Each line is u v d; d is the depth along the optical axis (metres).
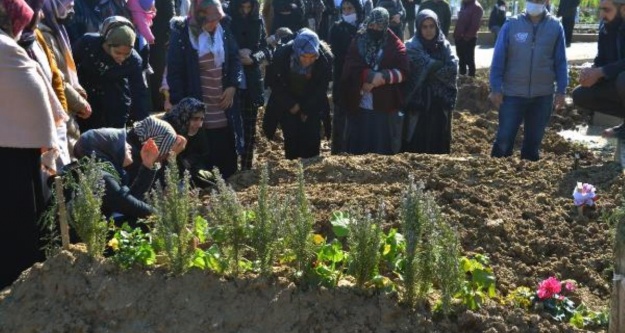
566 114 14.67
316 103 10.41
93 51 8.80
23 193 6.73
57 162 7.33
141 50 10.92
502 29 10.32
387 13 10.48
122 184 7.05
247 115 10.52
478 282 5.97
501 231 7.27
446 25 17.94
